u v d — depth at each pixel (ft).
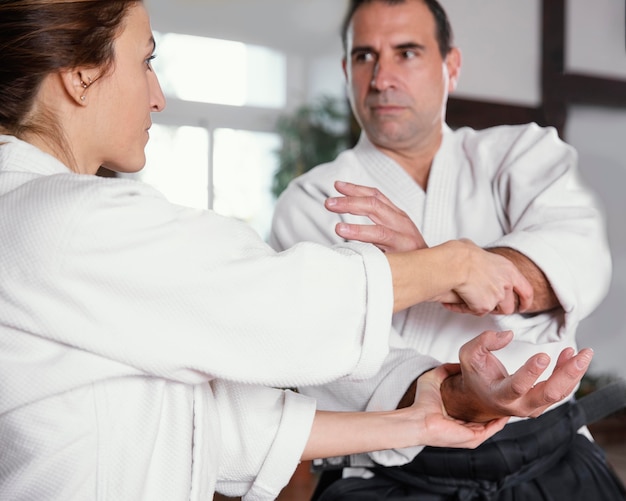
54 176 2.59
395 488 4.35
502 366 2.98
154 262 2.52
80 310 2.48
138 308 2.51
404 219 3.48
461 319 4.41
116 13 2.73
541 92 19.56
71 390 2.54
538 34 19.53
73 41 2.67
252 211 29.63
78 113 2.77
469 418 3.32
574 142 20.42
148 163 28.14
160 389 2.67
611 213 20.63
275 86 30.45
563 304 3.95
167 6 27.81
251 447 3.10
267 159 29.91
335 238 4.70
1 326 2.53
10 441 2.53
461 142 5.01
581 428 4.68
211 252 2.60
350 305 2.73
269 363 2.61
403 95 4.61
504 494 4.16
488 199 4.69
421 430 3.23
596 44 20.12
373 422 3.22
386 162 4.86
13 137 2.74
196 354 2.55
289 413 3.15
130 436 2.60
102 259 2.48
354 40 4.79
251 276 2.60
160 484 2.64
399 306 2.96
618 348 19.76
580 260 4.10
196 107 28.78
